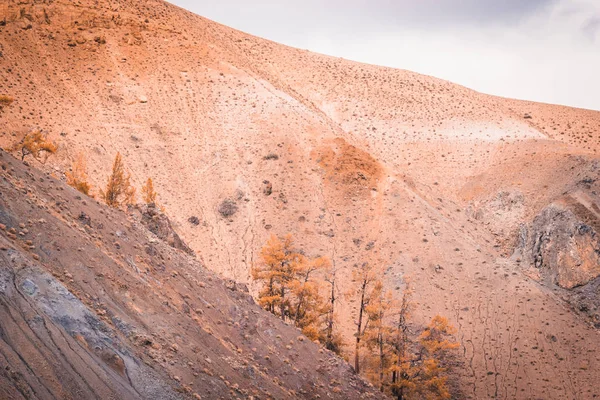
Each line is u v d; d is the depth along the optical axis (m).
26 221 23.23
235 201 81.44
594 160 86.00
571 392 54.41
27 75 95.94
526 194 85.12
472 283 69.38
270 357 30.16
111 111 95.31
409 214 81.00
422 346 50.16
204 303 29.77
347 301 64.88
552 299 66.44
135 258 28.09
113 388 18.39
